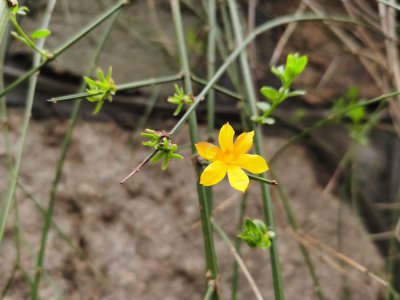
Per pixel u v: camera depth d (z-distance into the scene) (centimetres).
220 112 33
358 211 36
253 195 33
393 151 37
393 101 32
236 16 29
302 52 36
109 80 21
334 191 35
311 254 33
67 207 30
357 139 32
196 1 34
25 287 28
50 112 31
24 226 29
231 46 31
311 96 36
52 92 31
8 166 29
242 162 17
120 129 32
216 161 17
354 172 33
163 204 31
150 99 32
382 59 34
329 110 36
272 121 23
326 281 33
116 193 31
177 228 31
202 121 33
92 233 30
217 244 31
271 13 36
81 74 31
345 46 36
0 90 27
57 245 29
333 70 36
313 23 36
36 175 30
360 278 34
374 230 36
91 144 31
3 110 27
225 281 31
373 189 36
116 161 31
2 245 28
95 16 32
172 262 31
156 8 33
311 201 34
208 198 25
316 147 35
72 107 31
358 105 27
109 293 29
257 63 35
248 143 18
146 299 30
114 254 30
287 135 35
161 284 30
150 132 18
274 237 22
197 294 31
